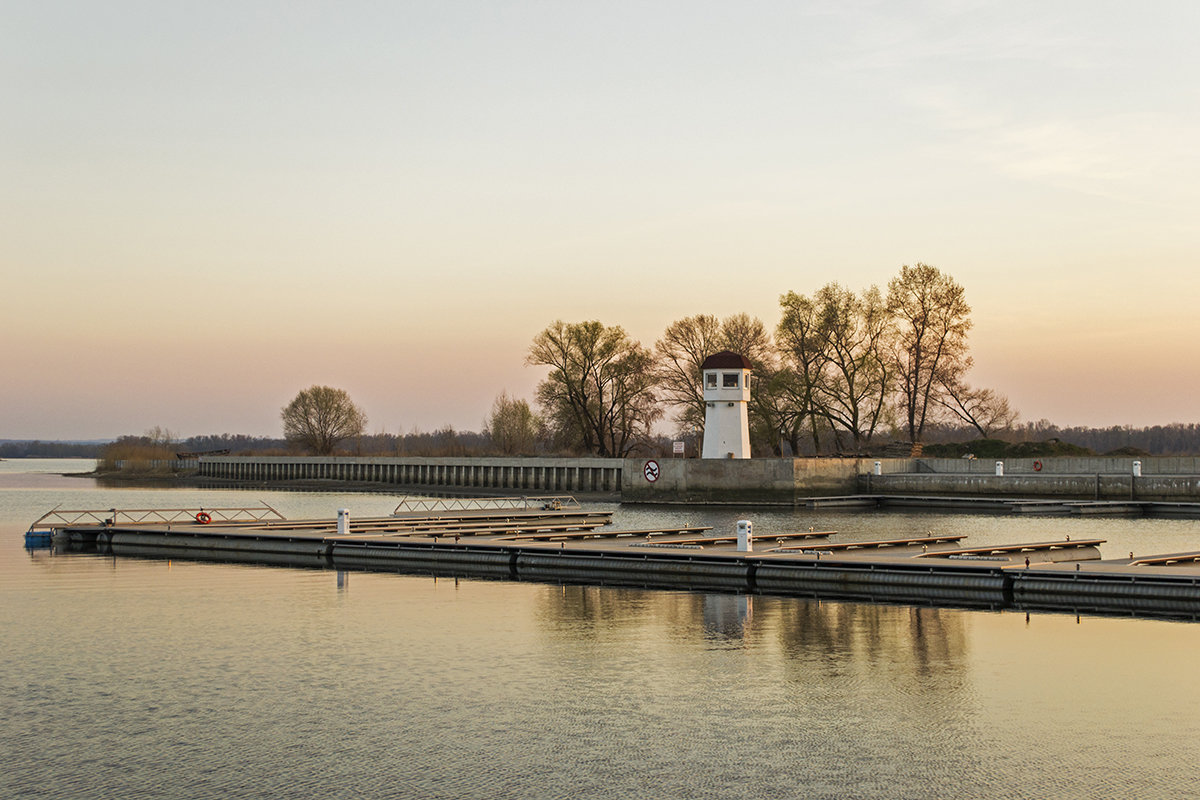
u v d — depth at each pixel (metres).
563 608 32.81
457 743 18.78
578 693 22.00
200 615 31.66
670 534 55.16
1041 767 17.42
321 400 173.88
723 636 27.94
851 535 57.53
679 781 16.88
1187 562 38.53
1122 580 32.41
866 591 36.12
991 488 83.69
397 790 16.59
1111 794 16.25
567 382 121.50
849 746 18.52
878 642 27.08
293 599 34.88
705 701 21.31
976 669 23.98
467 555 44.47
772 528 62.50
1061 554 44.88
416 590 37.16
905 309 102.62
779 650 26.09
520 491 112.88
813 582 37.16
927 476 86.19
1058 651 25.84
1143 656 25.27
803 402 101.00
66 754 18.31
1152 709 20.70
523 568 43.28
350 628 29.33
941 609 32.53
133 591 36.94
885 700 21.36
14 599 35.03
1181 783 16.69
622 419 123.19
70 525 58.22
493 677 23.41
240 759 18.00
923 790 16.47
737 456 85.06
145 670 24.27
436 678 23.34
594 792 16.45
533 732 19.36
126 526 57.12
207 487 144.50
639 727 19.62
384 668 24.33
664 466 84.75
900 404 105.00
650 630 28.88
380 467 136.50
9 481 172.38
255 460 159.38
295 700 21.61
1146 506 75.06
